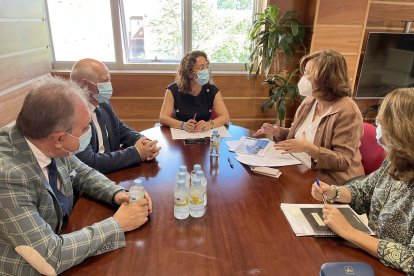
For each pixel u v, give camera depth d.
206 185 1.23
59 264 0.80
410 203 0.93
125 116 3.48
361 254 0.89
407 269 0.81
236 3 3.41
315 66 1.60
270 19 3.09
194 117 2.22
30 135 0.89
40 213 0.92
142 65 3.50
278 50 3.24
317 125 1.69
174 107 2.23
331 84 1.58
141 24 3.40
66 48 3.39
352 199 1.19
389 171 0.98
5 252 0.83
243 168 1.46
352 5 3.00
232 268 0.83
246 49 3.61
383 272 0.83
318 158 1.49
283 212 1.09
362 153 1.69
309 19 3.17
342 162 1.49
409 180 0.92
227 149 1.69
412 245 0.84
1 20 2.32
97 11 3.29
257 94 3.55
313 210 1.10
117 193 1.13
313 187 1.20
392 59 3.39
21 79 2.64
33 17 2.88
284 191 1.25
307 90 1.67
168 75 3.36
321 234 0.97
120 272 0.81
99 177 1.22
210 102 2.26
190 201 1.05
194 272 0.81
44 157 0.96
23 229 0.80
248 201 1.17
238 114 3.62
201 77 2.11
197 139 1.84
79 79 1.63
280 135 2.00
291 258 0.87
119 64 3.48
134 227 0.98
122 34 3.39
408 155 0.88
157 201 1.15
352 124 1.53
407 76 3.49
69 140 0.93
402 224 0.94
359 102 3.75
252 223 1.03
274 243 0.93
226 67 3.63
